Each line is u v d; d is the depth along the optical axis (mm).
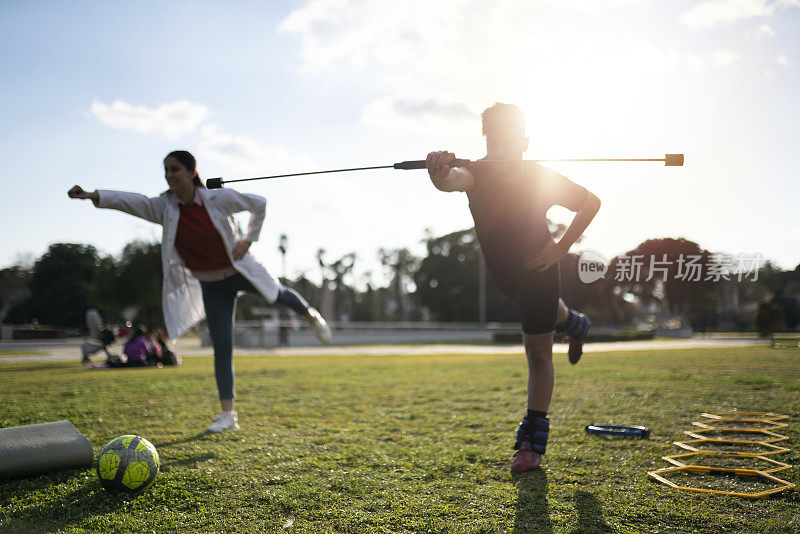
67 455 2756
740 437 3314
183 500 2371
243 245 3910
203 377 7227
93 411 4426
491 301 53156
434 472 2717
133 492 2441
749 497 2285
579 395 4859
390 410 4484
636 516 2102
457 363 10000
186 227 3816
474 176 2893
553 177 2922
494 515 2143
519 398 4922
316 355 16578
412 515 2160
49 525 2125
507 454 3037
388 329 38406
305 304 4469
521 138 2957
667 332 26562
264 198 3943
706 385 5176
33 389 5898
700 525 2014
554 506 2213
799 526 1985
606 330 32562
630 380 5672
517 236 2916
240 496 2402
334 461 2922
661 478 2541
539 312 2910
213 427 3709
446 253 57531
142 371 8945
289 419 4129
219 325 3869
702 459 2852
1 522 2156
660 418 3861
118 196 3709
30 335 31703
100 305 33469
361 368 8812
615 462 2840
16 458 2609
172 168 3691
